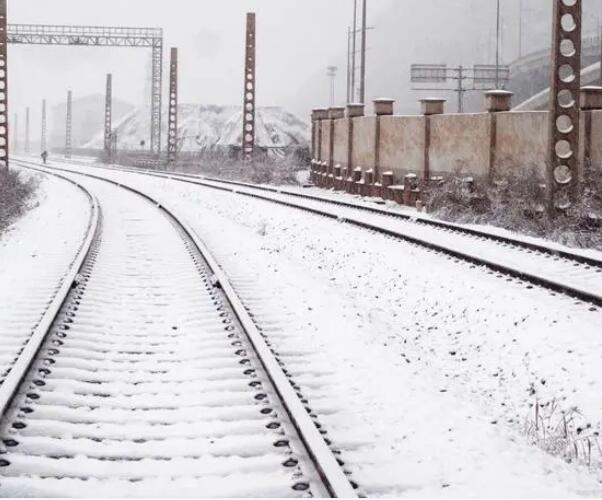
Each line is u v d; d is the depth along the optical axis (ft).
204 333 29.22
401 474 17.31
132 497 16.02
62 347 26.94
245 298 36.19
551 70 60.18
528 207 63.21
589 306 33.04
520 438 20.71
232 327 29.58
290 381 23.38
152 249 51.62
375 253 47.96
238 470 17.24
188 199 100.37
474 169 79.30
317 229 60.23
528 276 37.78
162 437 19.25
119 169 218.18
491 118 75.41
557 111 60.23
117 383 23.57
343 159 116.98
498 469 17.88
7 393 19.93
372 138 104.12
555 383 25.85
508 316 32.22
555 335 29.22
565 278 39.70
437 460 18.34
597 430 22.45
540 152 68.80
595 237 53.16
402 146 95.35
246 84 150.20
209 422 20.10
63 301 32.50
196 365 25.05
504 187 70.23
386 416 21.18
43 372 23.97
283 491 16.15
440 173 86.22
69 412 20.67
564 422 22.31
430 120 88.38
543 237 56.44
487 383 27.25
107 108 284.82
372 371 25.05
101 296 36.09
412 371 25.23
